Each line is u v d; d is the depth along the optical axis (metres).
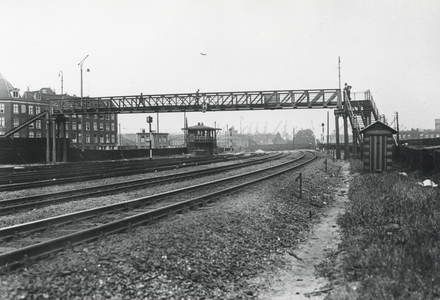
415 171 19.39
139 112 41.50
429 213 10.24
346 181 21.81
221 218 10.29
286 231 10.41
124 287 5.90
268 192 15.15
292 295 6.41
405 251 7.31
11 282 5.49
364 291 5.90
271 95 39.44
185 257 7.26
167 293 6.00
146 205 12.76
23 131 83.06
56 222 9.77
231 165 31.78
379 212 10.79
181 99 40.44
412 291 5.83
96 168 30.78
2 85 82.88
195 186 16.50
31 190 16.94
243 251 8.30
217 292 6.37
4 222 10.44
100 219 10.48
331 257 8.15
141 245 7.43
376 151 21.94
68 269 6.08
